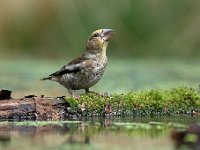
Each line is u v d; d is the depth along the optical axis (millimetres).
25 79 20578
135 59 26500
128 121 11555
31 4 26484
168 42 26422
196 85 18125
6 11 26547
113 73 21844
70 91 13250
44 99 12086
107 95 12547
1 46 26844
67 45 26391
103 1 26000
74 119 12008
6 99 11961
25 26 26766
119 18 26250
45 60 26578
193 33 26219
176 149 8438
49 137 9586
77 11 25984
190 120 11711
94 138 9477
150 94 12734
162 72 22203
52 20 26438
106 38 13141
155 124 11047
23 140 9320
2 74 21875
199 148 8484
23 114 11891
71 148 8555
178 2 26172
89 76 12945
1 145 8812
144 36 26547
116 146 8742
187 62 25812
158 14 26344
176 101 12750
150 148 8523
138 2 26312
